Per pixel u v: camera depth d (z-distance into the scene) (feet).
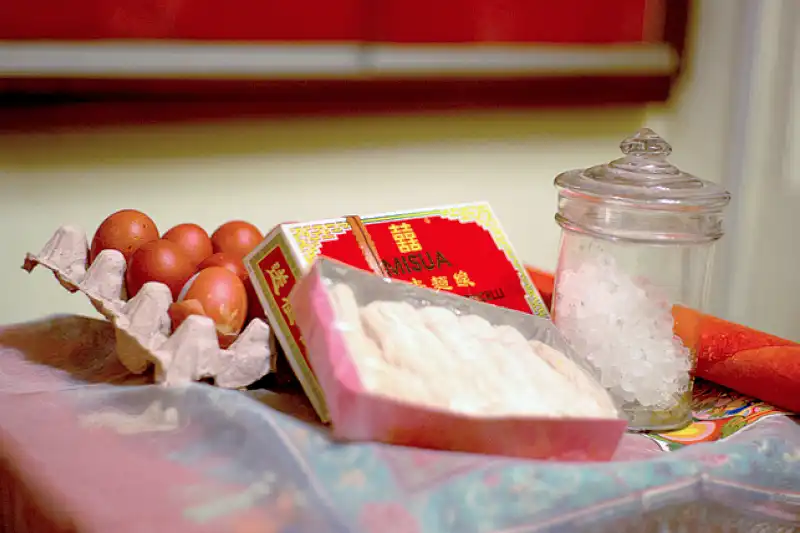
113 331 2.40
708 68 4.25
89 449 1.75
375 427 1.71
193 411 1.86
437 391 1.73
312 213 3.58
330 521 1.50
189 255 2.39
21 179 3.07
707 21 4.18
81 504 1.54
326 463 1.65
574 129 4.02
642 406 2.06
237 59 3.23
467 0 3.62
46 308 3.21
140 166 3.24
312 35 3.37
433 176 3.78
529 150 3.95
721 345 2.30
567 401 1.81
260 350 2.07
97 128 3.13
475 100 3.75
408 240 2.21
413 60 3.55
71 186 3.15
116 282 2.24
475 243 2.29
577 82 3.94
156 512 1.52
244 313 2.15
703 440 2.01
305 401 2.04
